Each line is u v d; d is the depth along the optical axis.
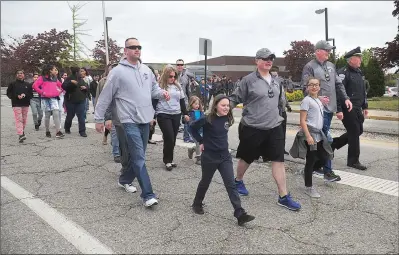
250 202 4.52
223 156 3.99
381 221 3.96
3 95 31.28
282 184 4.33
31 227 3.76
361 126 6.15
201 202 4.16
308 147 4.69
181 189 5.03
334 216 4.09
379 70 24.92
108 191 4.93
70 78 9.20
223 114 3.94
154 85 4.83
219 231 3.69
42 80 8.89
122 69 4.41
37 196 4.71
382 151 7.56
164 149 6.06
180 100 6.18
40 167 6.18
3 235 3.58
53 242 3.43
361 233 3.66
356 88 5.92
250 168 6.11
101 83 7.04
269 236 3.58
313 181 5.41
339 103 5.52
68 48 32.06
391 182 5.36
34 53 30.58
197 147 6.39
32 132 10.11
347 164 6.30
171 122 6.03
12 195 4.75
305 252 3.27
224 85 27.05
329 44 5.24
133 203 4.47
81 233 3.62
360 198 4.67
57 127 9.09
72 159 6.76
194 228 3.75
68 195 4.75
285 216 4.08
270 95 4.28
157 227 3.77
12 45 32.16
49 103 9.07
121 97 4.40
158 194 4.82
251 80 4.30
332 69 5.34
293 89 26.08
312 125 4.67
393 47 20.48
